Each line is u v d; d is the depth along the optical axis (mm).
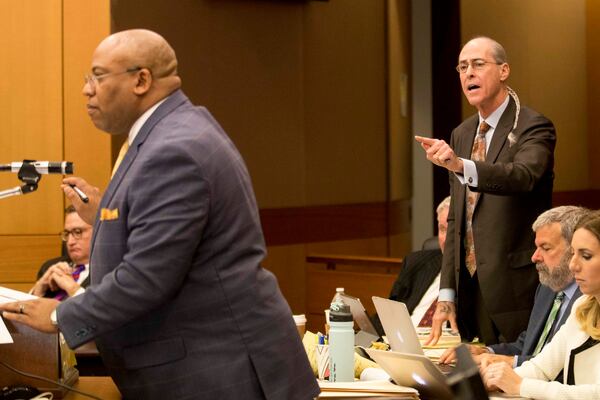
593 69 23141
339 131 20047
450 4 20781
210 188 5332
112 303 5238
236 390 5395
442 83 21094
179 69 17141
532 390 6949
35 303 5660
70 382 6637
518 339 8672
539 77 21922
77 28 12109
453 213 9523
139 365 5434
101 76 5566
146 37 5645
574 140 22953
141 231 5258
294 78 19000
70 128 12102
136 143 5531
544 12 22125
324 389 6441
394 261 15000
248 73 18234
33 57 12070
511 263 9062
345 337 7113
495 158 9125
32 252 12117
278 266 18641
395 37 21672
